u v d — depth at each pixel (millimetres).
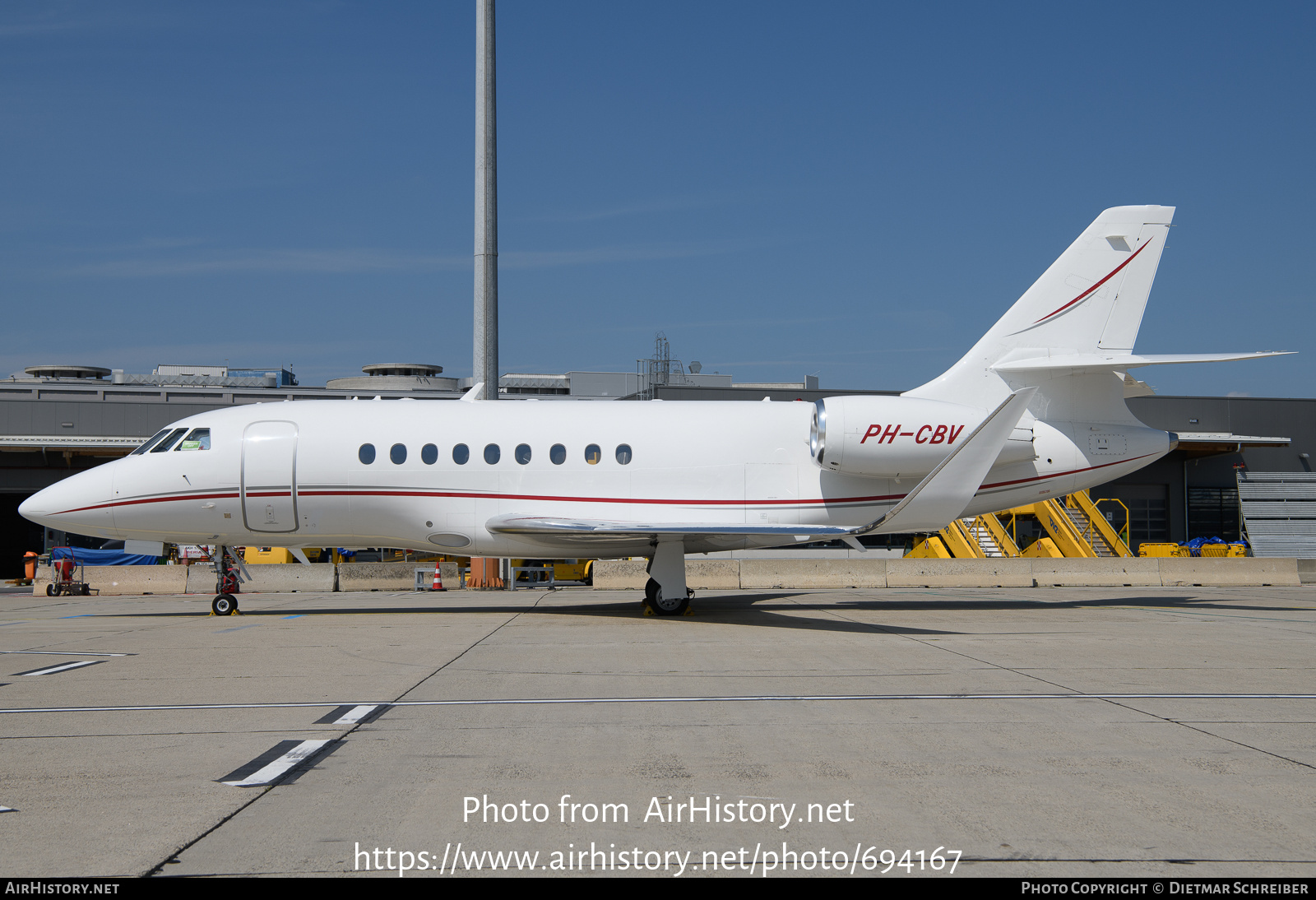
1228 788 5934
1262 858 4754
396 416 17062
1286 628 14969
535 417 17188
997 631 14453
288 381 66250
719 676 10039
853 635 13820
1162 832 5137
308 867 4645
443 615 17531
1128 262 18141
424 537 17078
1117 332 18172
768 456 17297
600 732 7441
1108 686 9445
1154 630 14617
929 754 6773
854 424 16750
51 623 16625
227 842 4984
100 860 4723
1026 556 29594
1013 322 18156
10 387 56562
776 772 6285
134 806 5582
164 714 8180
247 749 6922
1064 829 5180
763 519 17188
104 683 9773
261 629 15039
